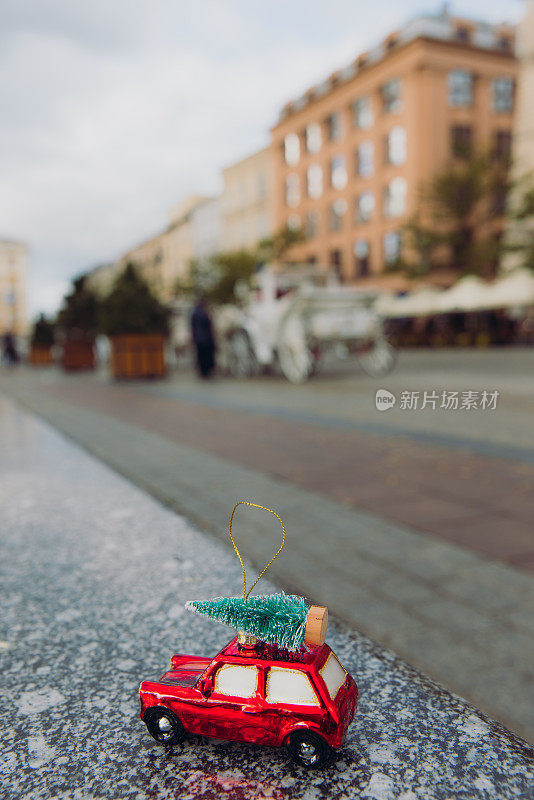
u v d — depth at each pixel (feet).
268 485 13.84
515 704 6.06
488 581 8.76
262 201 173.27
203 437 20.27
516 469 15.55
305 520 11.32
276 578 6.02
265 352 44.42
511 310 94.79
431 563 9.41
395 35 125.70
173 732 3.11
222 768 2.95
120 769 3.02
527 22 92.12
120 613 5.27
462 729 3.26
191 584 5.89
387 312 93.35
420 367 49.88
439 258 113.91
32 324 93.20
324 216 145.48
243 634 3.00
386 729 3.27
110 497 10.43
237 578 5.98
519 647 7.06
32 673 4.22
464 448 18.37
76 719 3.56
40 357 92.43
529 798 2.71
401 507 12.28
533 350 75.25
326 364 58.90
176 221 228.63
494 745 3.11
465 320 104.42
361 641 4.53
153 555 6.96
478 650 7.00
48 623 5.14
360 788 2.77
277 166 158.71
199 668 3.27
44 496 10.61
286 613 2.82
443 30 122.01
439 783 2.81
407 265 108.06
